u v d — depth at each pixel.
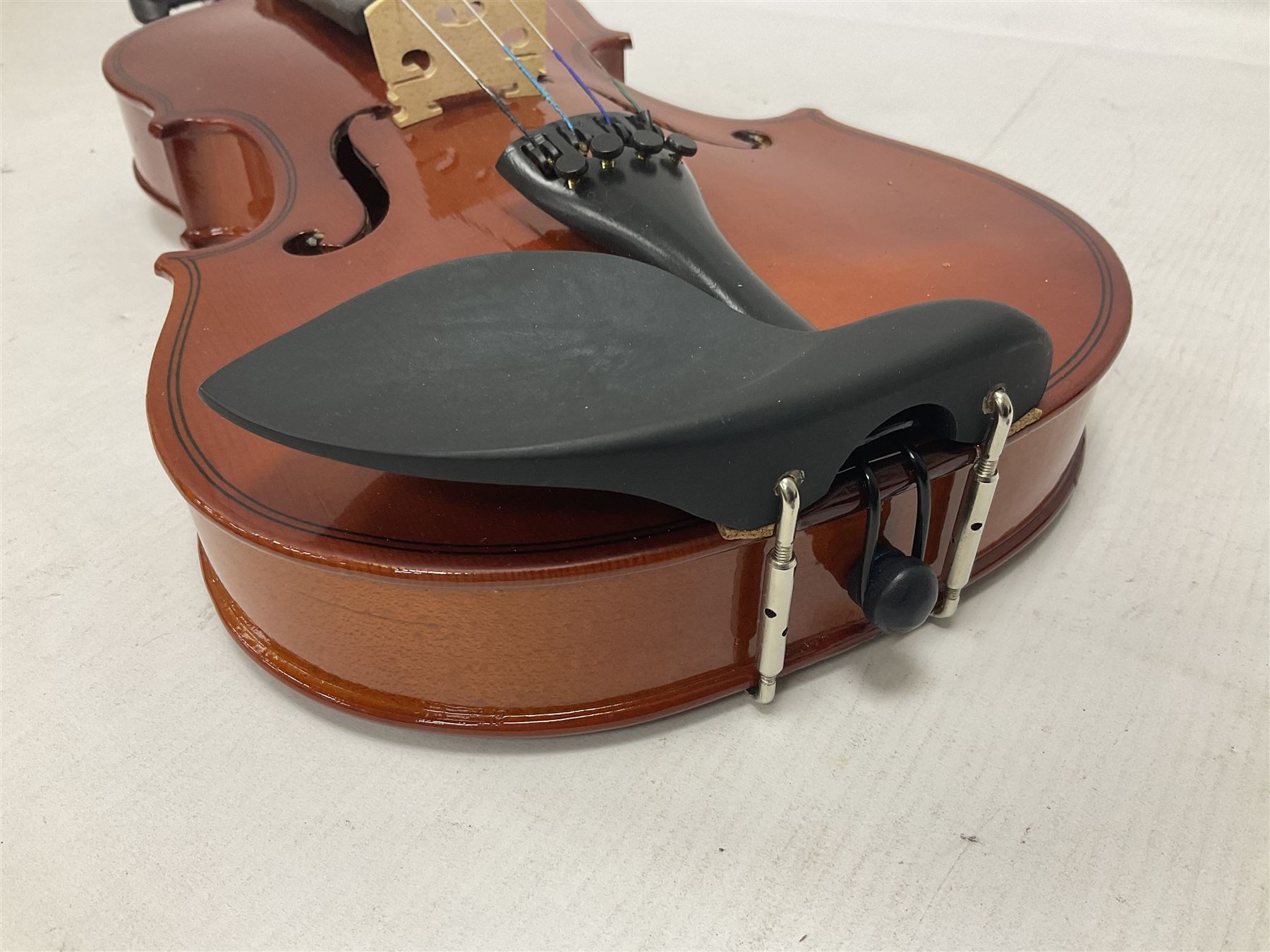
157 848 0.20
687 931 0.18
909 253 0.23
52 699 0.22
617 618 0.18
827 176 0.27
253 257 0.23
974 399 0.18
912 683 0.22
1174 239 0.37
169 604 0.24
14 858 0.19
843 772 0.21
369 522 0.17
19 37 0.54
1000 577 0.25
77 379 0.31
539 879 0.19
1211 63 0.49
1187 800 0.20
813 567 0.19
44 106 0.47
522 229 0.24
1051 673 0.22
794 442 0.16
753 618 0.20
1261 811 0.20
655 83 0.49
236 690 0.22
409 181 0.26
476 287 0.18
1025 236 0.24
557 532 0.17
